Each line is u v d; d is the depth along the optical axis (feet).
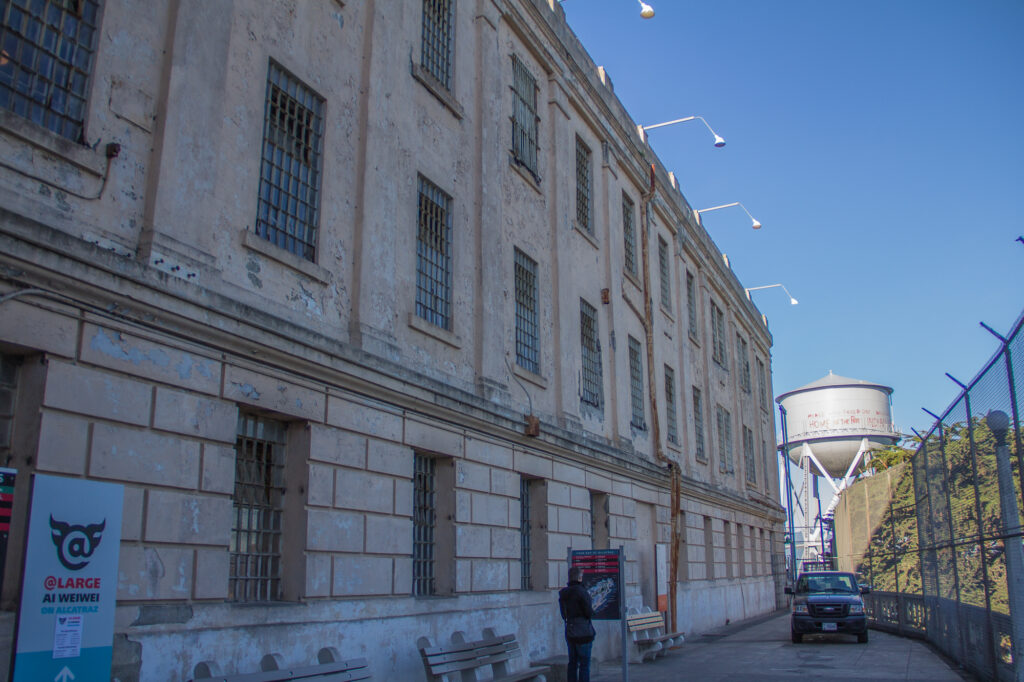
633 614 59.72
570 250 60.08
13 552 22.02
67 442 23.08
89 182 25.03
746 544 107.04
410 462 37.99
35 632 20.43
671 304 85.05
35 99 24.35
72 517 21.70
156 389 25.88
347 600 32.91
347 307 35.76
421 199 43.42
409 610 36.52
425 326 40.88
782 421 153.89
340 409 33.76
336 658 30.17
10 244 21.94
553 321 56.39
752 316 126.93
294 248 33.65
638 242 76.79
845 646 66.80
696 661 56.85
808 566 168.35
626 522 63.10
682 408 84.84
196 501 26.78
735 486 104.01
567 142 62.34
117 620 23.66
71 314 23.62
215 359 28.14
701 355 95.14
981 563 43.50
